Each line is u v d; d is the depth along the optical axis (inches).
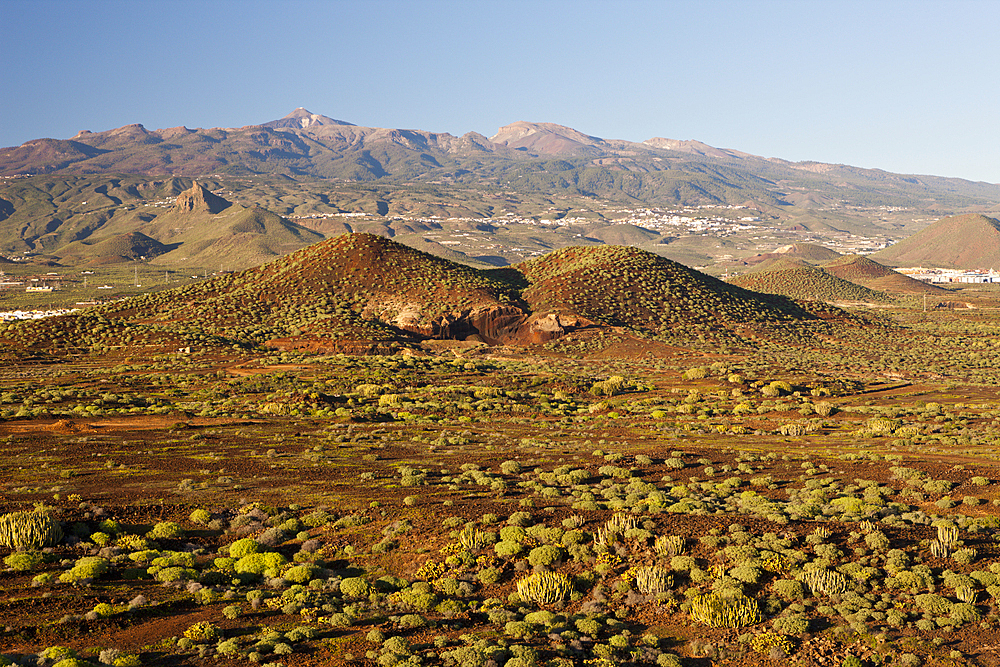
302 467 1800.0
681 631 971.9
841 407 3221.0
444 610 995.9
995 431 2496.3
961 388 3863.2
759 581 1098.1
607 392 3735.2
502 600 1048.2
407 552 1211.9
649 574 1083.3
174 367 4210.1
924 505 1488.7
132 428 2377.0
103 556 1141.1
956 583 1083.9
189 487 1545.3
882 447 2226.9
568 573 1119.6
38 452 1902.1
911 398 3548.2
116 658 810.2
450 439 2268.7
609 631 959.6
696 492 1592.0
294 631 898.7
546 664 847.7
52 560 1123.9
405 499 1453.0
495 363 4672.7
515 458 1991.9
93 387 3484.3
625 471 1774.1
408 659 842.8
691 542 1221.7
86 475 1647.4
